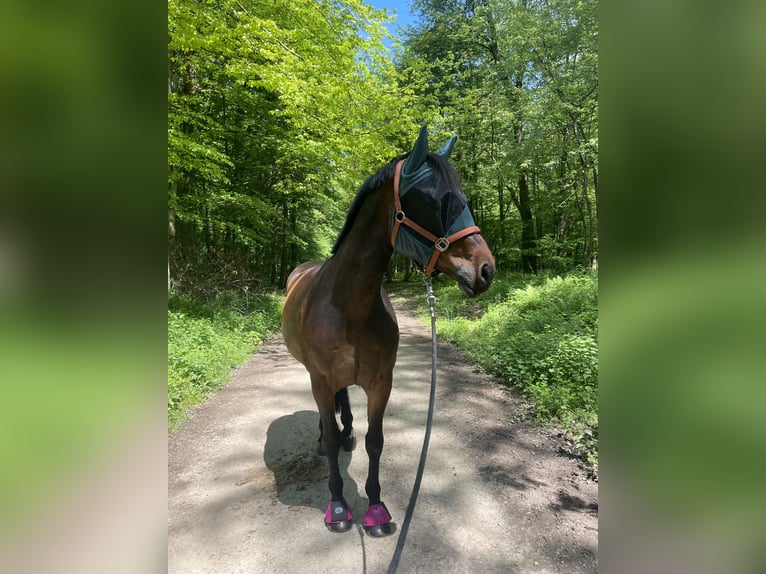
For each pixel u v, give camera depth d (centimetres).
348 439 312
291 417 379
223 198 820
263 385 470
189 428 355
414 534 220
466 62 1428
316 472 284
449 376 502
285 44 577
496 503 246
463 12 1438
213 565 200
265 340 716
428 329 825
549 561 201
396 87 689
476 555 205
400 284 2036
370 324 203
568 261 1124
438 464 292
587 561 201
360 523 229
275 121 1029
